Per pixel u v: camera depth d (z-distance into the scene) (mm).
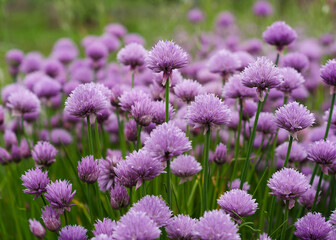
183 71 1017
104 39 1241
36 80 1001
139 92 697
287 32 774
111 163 686
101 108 661
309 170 771
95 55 1075
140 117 665
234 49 1476
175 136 617
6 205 829
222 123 637
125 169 638
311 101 1078
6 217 823
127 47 774
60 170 858
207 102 635
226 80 820
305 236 639
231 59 809
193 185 765
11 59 1235
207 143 646
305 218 644
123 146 743
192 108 641
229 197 630
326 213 720
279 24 780
